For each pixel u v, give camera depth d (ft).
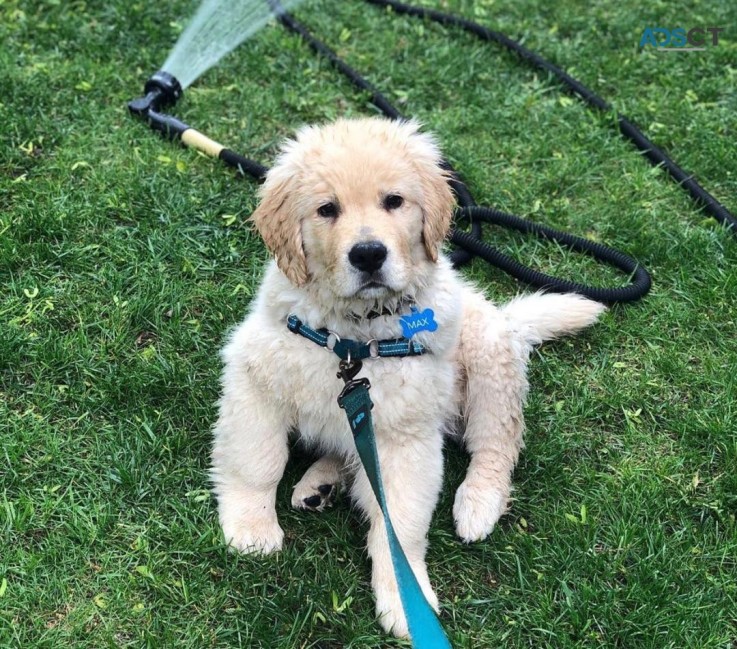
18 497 2.42
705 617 2.24
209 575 2.27
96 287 3.06
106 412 2.67
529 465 2.69
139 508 2.41
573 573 2.34
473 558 2.41
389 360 2.26
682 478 2.66
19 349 2.77
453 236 3.37
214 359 2.85
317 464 2.53
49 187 3.41
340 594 2.26
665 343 3.12
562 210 3.66
